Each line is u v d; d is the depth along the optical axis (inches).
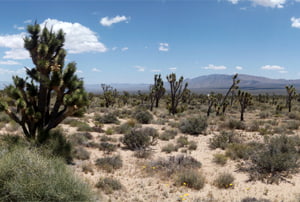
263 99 2753.4
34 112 320.5
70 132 529.0
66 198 153.9
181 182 267.7
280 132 645.3
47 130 332.5
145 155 377.7
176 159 341.1
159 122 804.0
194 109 1566.2
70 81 319.9
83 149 367.2
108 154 380.5
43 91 332.5
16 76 322.7
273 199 230.8
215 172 314.2
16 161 159.9
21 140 299.7
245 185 269.0
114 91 2079.2
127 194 234.2
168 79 1159.6
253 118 1108.5
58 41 337.4
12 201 143.4
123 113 1072.2
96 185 245.3
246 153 374.0
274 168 310.5
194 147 451.2
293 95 1392.7
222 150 441.4
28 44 325.1
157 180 278.4
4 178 148.8
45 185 152.2
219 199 228.7
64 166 192.2
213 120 920.3
